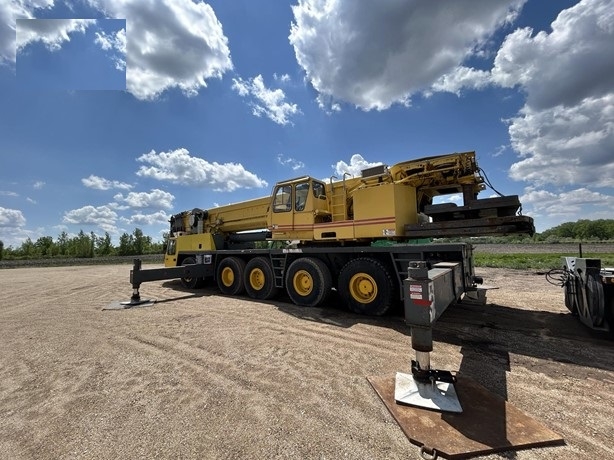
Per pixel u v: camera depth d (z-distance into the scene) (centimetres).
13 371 335
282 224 713
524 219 433
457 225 489
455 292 404
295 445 204
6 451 204
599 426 221
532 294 741
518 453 192
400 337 431
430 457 188
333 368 327
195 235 997
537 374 308
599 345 390
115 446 206
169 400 266
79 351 394
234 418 237
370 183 621
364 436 212
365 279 566
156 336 451
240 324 510
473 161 502
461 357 356
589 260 436
